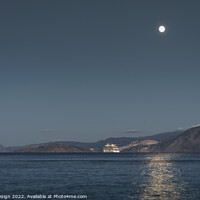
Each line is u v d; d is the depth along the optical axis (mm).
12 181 87250
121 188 73125
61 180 90188
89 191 68188
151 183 83312
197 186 76875
